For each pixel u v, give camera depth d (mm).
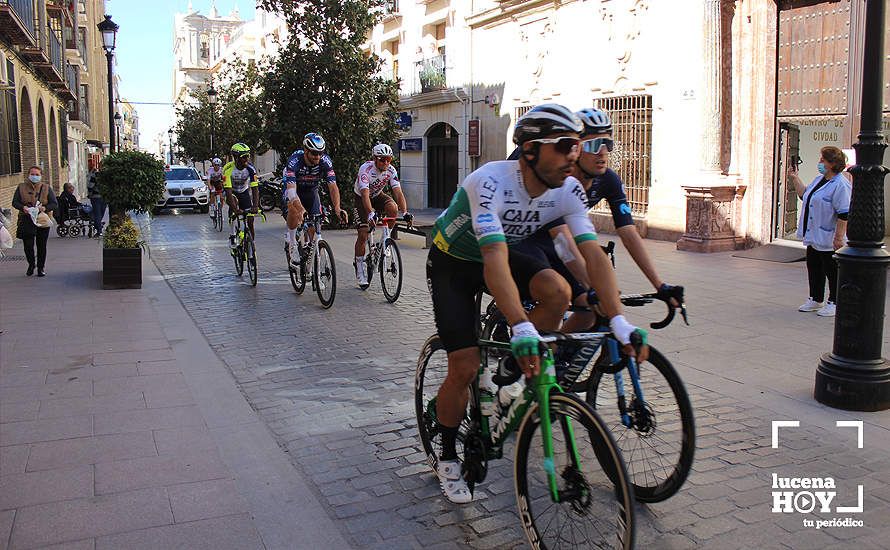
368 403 4930
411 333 6883
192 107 43156
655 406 3287
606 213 15438
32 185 10664
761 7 11734
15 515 3295
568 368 3330
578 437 2633
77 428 4383
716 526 3180
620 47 15000
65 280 10289
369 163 8688
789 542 3041
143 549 3020
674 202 13750
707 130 12148
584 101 16250
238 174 10016
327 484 3697
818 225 7156
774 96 11875
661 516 3277
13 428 4375
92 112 44906
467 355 3146
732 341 6332
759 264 10828
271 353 6234
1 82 15617
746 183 12258
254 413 4711
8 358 5961
